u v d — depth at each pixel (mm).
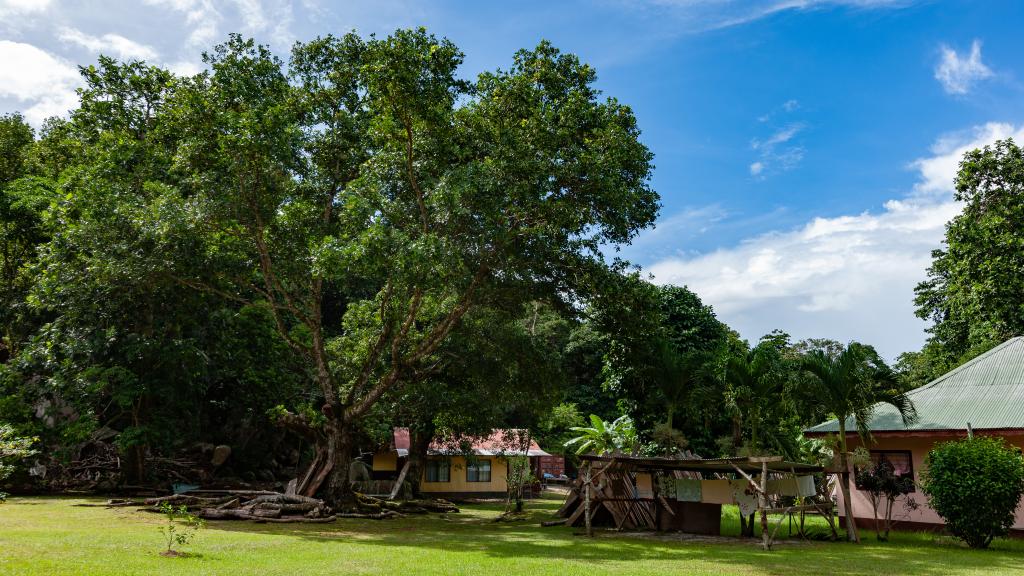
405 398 24844
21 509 17578
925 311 33500
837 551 13688
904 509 18281
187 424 28281
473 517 23438
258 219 18047
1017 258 24406
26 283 28578
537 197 17281
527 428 31406
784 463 15422
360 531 16312
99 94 21234
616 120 19266
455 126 18297
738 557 12375
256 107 18531
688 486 18094
